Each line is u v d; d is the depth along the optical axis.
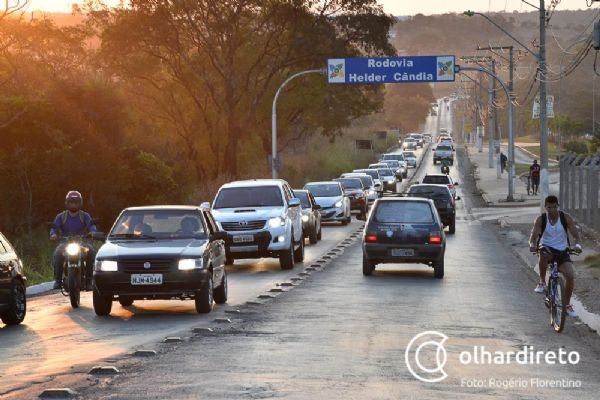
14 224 121.19
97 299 50.84
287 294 60.50
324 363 34.19
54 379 30.86
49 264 82.81
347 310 52.06
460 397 28.11
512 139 182.12
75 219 56.50
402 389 29.12
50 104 123.69
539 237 46.97
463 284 66.75
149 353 36.28
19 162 118.38
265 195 79.31
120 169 130.50
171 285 50.03
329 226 132.38
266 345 38.78
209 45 189.88
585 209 116.50
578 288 64.25
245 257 76.69
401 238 70.44
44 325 48.00
